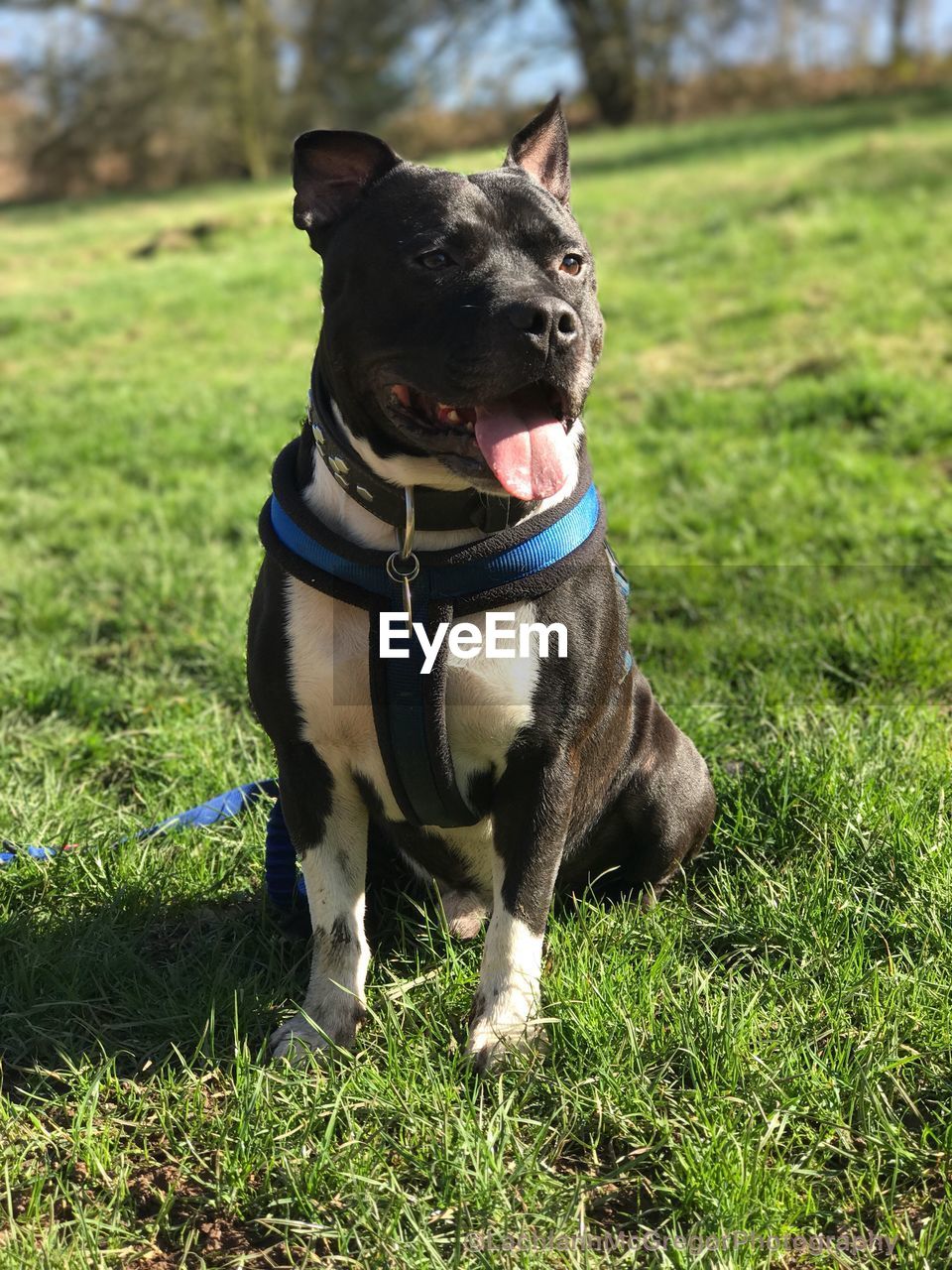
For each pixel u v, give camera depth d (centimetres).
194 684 452
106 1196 230
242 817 350
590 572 267
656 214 1430
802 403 734
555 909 324
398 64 3209
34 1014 276
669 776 315
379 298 247
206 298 1248
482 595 251
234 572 550
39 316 1235
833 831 323
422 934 305
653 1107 242
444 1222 222
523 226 255
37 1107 253
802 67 3288
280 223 1664
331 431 257
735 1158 225
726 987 274
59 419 849
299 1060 260
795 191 1364
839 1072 247
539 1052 259
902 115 2094
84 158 3281
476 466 240
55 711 427
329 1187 228
